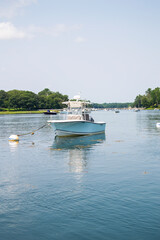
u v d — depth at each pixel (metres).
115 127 51.06
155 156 20.44
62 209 10.22
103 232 8.48
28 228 8.84
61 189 12.52
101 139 31.69
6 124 61.91
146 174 15.02
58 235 8.38
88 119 36.56
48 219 9.43
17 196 11.68
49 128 50.84
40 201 11.05
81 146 26.12
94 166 17.19
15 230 8.73
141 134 37.03
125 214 9.66
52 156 20.98
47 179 14.27
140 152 22.28
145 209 10.04
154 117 98.88
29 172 15.87
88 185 13.05
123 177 14.44
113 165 17.39
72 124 33.00
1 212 10.06
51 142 29.58
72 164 17.89
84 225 8.94
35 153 22.52
